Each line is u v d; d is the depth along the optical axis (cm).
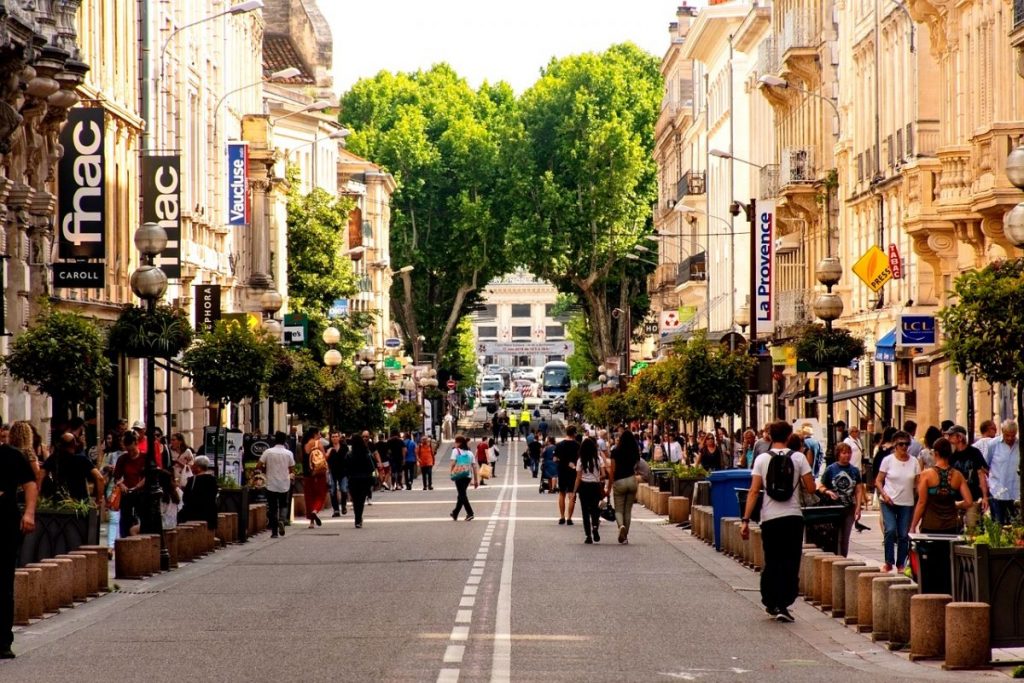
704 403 8062
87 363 5266
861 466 7894
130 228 8706
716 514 5747
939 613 3064
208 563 5225
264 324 8744
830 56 11569
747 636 3412
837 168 11112
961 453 4622
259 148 12550
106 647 3203
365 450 7331
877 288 8512
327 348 14000
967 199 7019
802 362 7050
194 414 10556
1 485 3075
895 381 9206
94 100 7806
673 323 18425
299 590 4309
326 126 17688
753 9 14475
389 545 6031
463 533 6750
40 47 5909
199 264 10331
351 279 14500
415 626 3512
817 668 2966
